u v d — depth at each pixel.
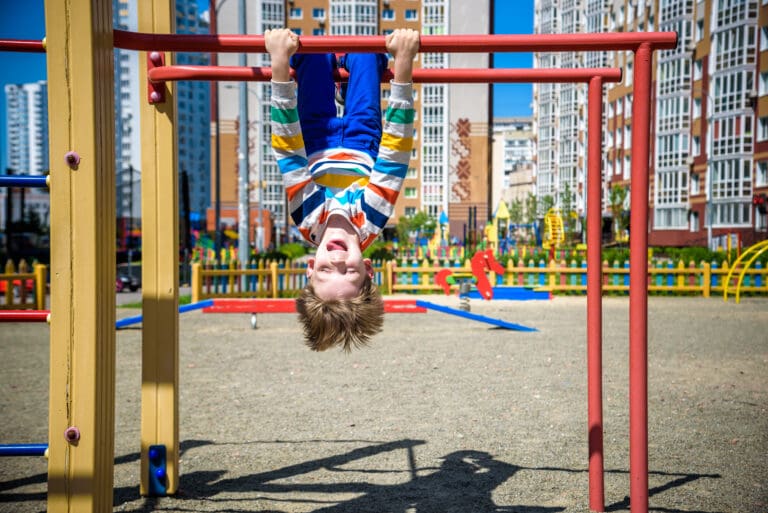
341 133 3.09
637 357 2.96
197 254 23.88
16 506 3.50
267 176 77.06
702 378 6.59
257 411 5.45
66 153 2.35
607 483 3.79
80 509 2.39
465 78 3.10
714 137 40.28
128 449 4.51
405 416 5.24
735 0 38.50
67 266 2.38
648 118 2.90
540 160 79.69
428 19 78.75
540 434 4.72
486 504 3.46
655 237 46.00
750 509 3.37
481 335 9.98
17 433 4.86
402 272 18.33
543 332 10.23
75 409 2.39
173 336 3.56
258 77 3.11
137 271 26.78
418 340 9.48
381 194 2.75
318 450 4.41
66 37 2.32
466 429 4.86
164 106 3.47
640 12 50.72
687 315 12.55
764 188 36.75
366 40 2.66
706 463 4.07
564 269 17.83
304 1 77.75
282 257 27.05
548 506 3.43
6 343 9.97
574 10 70.62
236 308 9.66
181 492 3.66
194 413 5.40
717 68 40.16
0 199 30.27
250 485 3.77
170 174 3.48
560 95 74.19
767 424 4.91
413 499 3.54
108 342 2.58
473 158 79.56
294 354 8.33
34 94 137.00
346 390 6.20
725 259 19.17
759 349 8.41
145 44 2.72
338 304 2.59
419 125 79.75
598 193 3.30
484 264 15.92
